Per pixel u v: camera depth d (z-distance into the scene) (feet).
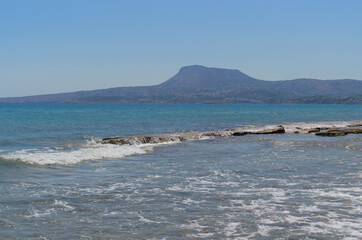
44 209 39.96
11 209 39.55
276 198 45.14
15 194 45.83
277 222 36.29
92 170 64.03
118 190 48.98
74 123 211.41
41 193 46.73
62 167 66.23
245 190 49.24
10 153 86.79
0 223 35.06
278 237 32.40
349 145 103.65
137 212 39.32
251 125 209.15
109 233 33.04
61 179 55.83
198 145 107.86
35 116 296.71
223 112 443.32
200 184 52.90
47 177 57.06
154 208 40.83
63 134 143.13
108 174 60.34
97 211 39.58
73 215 38.06
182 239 31.81
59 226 34.71
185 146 104.99
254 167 67.77
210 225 35.37
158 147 101.30
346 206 41.78
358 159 78.13
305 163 72.64
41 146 103.19
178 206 41.68
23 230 33.45
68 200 43.70
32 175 58.03
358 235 33.01
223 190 49.24
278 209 40.57
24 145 106.52
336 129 163.94
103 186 51.31
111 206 41.50
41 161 68.90
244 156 83.35
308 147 100.89
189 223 35.91
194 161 75.56
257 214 38.81
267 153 88.69
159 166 68.85
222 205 42.09
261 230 34.12
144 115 339.16
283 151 92.53
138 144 110.01
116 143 108.37
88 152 80.74
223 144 110.63
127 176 58.70
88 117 288.92
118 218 37.27
